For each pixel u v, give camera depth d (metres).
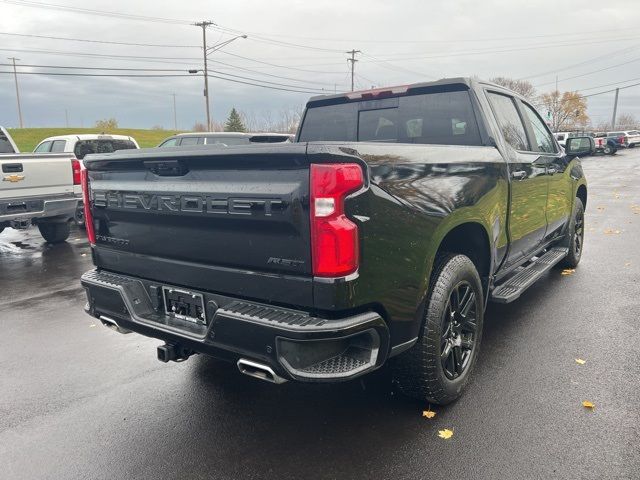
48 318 5.37
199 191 2.73
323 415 3.29
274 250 2.50
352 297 2.41
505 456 2.79
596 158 36.91
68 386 3.80
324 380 2.40
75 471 2.80
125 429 3.20
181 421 3.28
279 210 2.42
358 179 2.39
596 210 12.46
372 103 4.54
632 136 49.59
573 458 2.76
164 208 2.94
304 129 5.04
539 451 2.83
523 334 4.51
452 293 3.27
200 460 2.86
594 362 3.92
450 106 4.09
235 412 3.37
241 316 2.53
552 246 6.20
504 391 3.49
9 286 6.64
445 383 3.19
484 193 3.49
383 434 3.04
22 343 4.68
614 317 4.90
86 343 4.66
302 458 2.85
